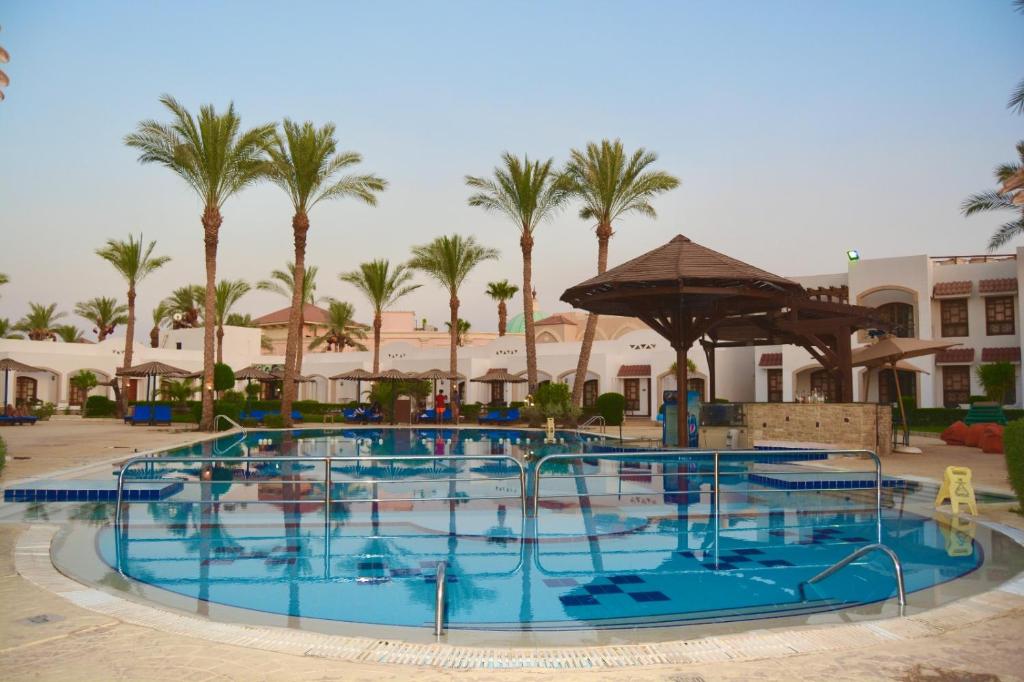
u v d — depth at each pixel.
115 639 4.31
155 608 4.97
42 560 6.50
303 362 51.03
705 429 18.55
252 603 5.57
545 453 18.92
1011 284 29.81
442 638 4.73
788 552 7.53
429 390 36.53
